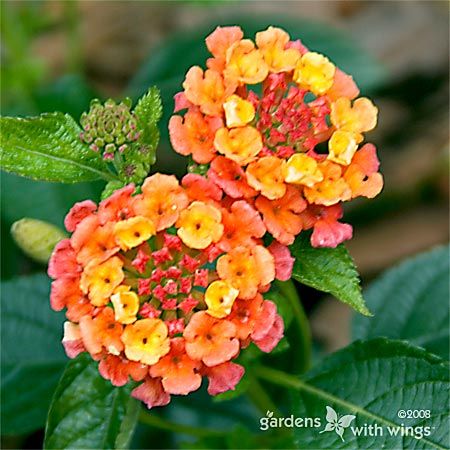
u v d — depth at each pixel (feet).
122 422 0.83
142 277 0.75
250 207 0.75
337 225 0.77
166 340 0.73
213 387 0.75
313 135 0.78
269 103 0.77
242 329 0.75
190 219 0.74
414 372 0.82
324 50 1.16
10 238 1.10
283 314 0.85
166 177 0.75
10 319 0.98
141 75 1.16
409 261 0.95
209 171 0.75
